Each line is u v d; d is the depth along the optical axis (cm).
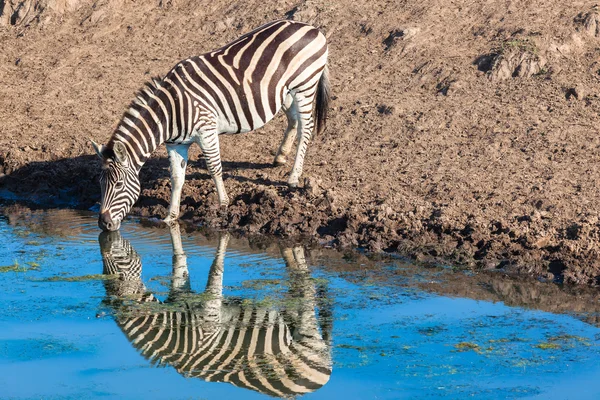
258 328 1542
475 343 1469
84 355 1441
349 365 1398
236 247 2019
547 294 1697
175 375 1366
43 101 2967
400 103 2694
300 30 2183
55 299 1688
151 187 2369
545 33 2848
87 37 3450
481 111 2595
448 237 1947
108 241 2064
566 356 1414
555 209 2003
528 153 2341
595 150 2325
